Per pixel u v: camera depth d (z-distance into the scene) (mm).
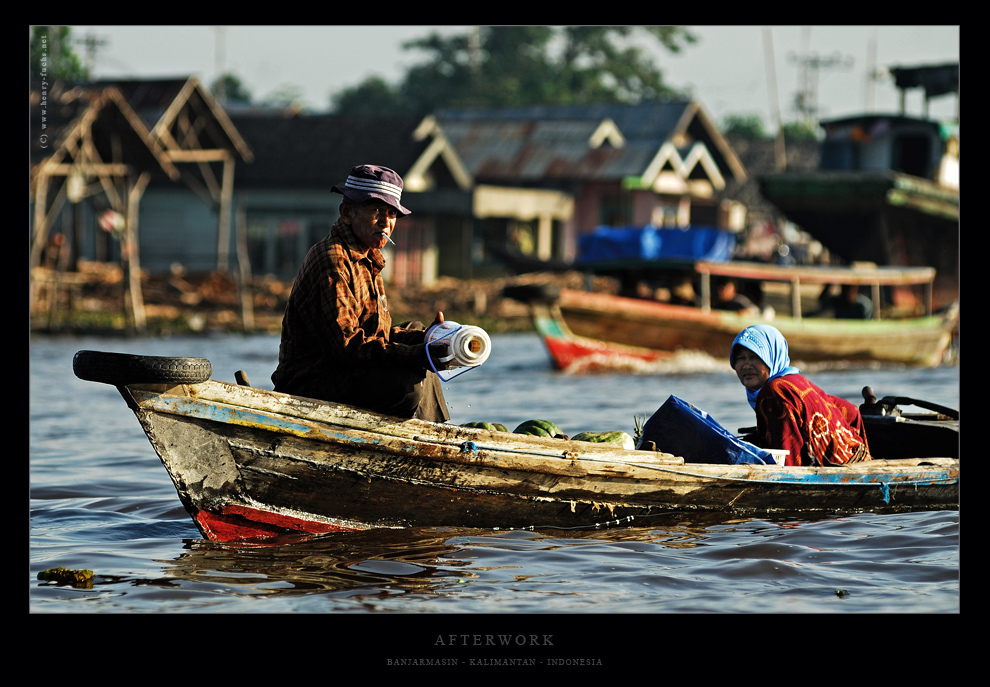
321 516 19484
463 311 105125
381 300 19203
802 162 165875
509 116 151625
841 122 98500
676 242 60000
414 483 19562
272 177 123125
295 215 124375
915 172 96812
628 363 59562
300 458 18656
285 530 19453
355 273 18562
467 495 20016
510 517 20531
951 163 96812
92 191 101125
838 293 66375
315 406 18484
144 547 19219
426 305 105812
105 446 31109
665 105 146125
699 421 22234
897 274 66125
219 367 59469
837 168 98812
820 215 89312
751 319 60125
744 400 43406
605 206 139000
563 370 59188
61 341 78250
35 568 17812
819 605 16469
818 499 22344
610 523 21078
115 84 97062
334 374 18953
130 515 21953
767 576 17828
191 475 18094
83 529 20641
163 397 17516
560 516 20750
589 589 17078
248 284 104625
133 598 16453
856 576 17828
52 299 82875
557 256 137375
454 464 19484
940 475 23141
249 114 154875
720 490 21469
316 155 125312
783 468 21672
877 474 22484
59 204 87938
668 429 22281
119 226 87375
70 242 112062
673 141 146000
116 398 45250
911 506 23156
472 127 145875
